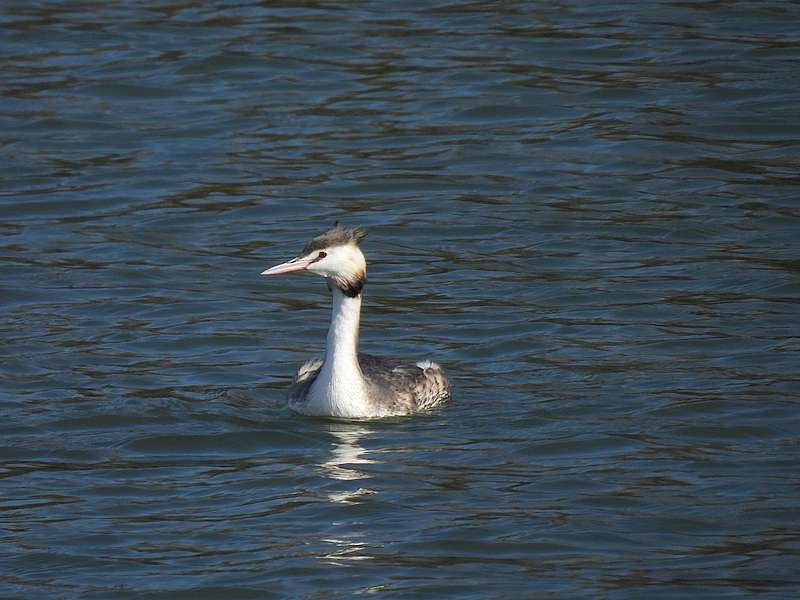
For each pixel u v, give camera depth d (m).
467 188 21.56
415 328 16.75
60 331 16.59
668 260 18.80
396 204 20.98
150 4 30.16
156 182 21.88
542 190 21.39
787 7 28.83
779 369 15.16
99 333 16.58
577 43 27.23
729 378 14.97
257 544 11.35
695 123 23.66
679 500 12.08
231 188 21.62
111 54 27.16
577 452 13.21
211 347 16.30
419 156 22.80
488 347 16.14
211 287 18.17
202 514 11.97
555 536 11.41
